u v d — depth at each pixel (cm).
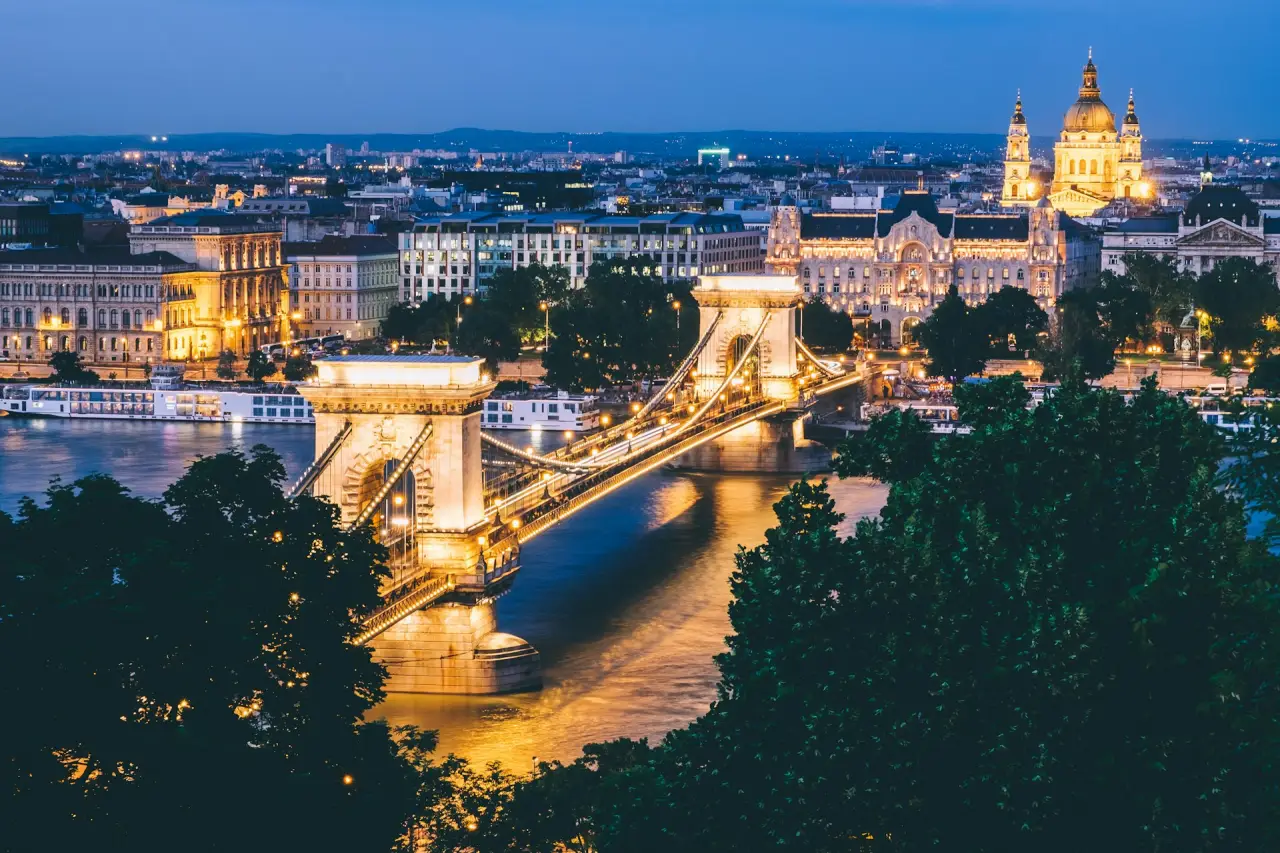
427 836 18250
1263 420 14688
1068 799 15100
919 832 15500
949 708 15700
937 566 16712
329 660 18700
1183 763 15112
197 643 16838
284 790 15975
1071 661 15412
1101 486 17225
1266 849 14175
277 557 19250
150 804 15312
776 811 15700
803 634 16538
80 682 15538
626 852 16125
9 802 14788
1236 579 15562
